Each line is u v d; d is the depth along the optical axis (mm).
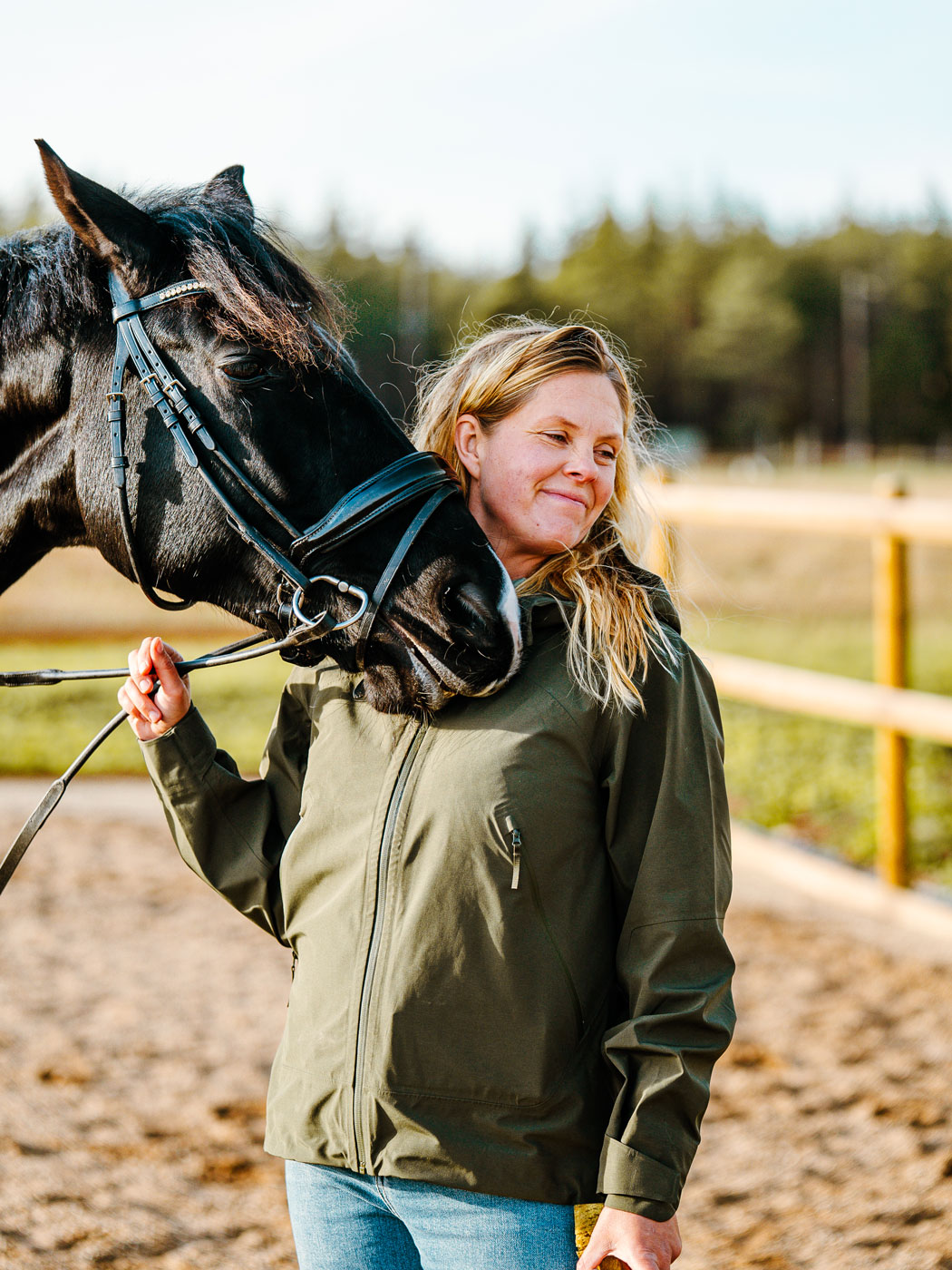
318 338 1771
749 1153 3199
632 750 1523
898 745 4848
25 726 9000
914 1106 3379
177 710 1726
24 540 2043
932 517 4477
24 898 5336
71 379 1882
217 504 1766
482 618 1546
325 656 1760
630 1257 1341
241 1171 3139
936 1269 2607
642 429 1962
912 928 4785
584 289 77125
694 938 1454
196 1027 4031
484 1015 1444
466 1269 1435
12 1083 3549
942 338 72938
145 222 1780
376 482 1699
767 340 72688
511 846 1443
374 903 1504
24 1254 2674
